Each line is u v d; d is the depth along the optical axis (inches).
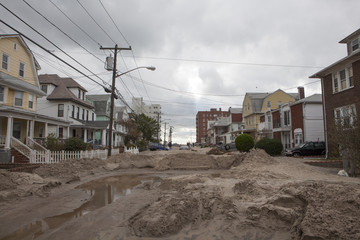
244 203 251.9
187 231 207.6
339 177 432.1
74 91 1386.6
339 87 811.4
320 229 177.8
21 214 264.7
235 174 502.6
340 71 814.5
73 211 275.4
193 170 690.2
